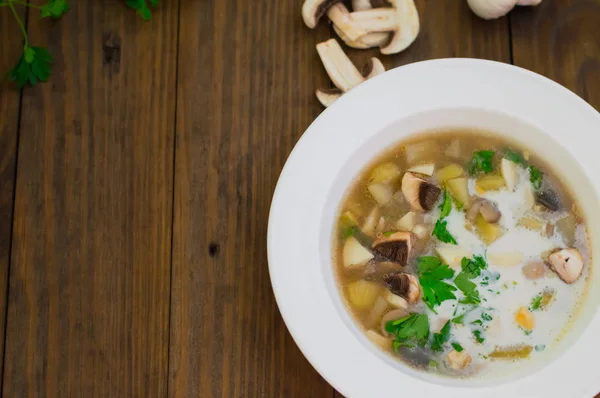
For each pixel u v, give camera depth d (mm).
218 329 742
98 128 762
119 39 769
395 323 696
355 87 691
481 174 710
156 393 741
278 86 758
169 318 746
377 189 713
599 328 679
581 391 674
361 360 684
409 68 689
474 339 693
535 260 698
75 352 748
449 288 696
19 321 751
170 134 758
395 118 700
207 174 753
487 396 680
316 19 747
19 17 773
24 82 759
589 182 688
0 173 762
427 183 704
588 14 751
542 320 692
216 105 758
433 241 704
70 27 771
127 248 752
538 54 750
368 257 706
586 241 699
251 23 763
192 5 766
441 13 756
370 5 754
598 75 747
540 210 703
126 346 746
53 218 757
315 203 696
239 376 738
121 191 757
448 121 709
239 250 747
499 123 703
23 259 755
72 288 752
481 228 703
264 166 752
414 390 682
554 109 689
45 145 763
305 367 736
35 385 747
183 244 749
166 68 763
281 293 683
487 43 753
